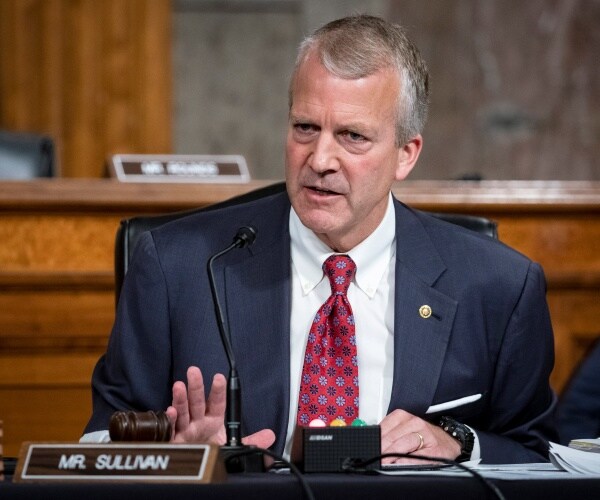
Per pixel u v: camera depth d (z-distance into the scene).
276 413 5.46
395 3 16.50
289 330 5.59
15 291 8.62
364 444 4.30
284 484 3.75
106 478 3.86
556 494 3.84
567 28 16.67
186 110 16.25
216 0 16.27
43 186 8.61
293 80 5.34
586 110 16.69
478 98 16.61
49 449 3.95
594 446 4.73
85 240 8.72
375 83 5.26
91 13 15.30
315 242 5.67
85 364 8.66
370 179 5.30
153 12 15.48
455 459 5.22
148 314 5.68
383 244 5.71
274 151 16.42
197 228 5.89
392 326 5.65
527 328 5.82
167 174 9.76
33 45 15.16
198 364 5.56
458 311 5.71
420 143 5.73
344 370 5.49
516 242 9.11
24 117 15.14
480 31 16.61
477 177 9.47
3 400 8.58
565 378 9.07
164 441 4.44
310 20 16.39
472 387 5.67
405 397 5.49
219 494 3.68
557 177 16.70
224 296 5.65
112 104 15.38
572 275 9.03
